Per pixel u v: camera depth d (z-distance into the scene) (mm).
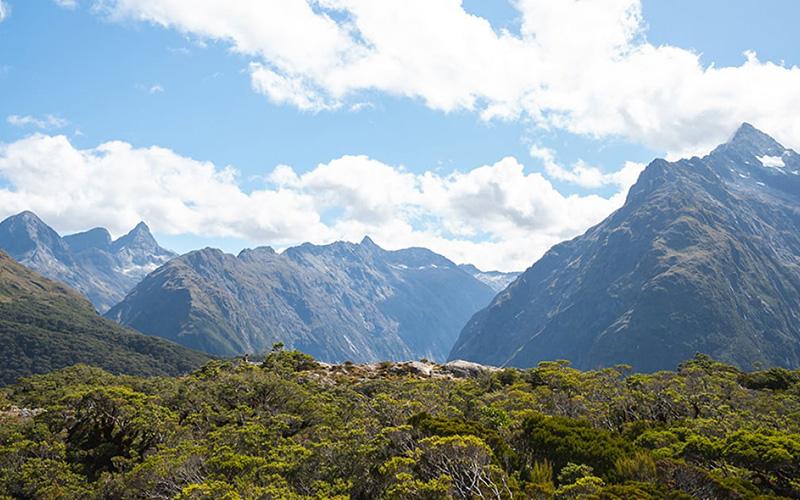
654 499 36531
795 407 84625
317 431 55875
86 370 108188
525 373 104000
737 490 41562
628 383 91250
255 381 76125
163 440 61562
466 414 66125
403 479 37406
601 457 46875
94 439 64125
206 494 37938
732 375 115625
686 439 55625
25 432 62938
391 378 103625
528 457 49594
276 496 37281
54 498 50938
